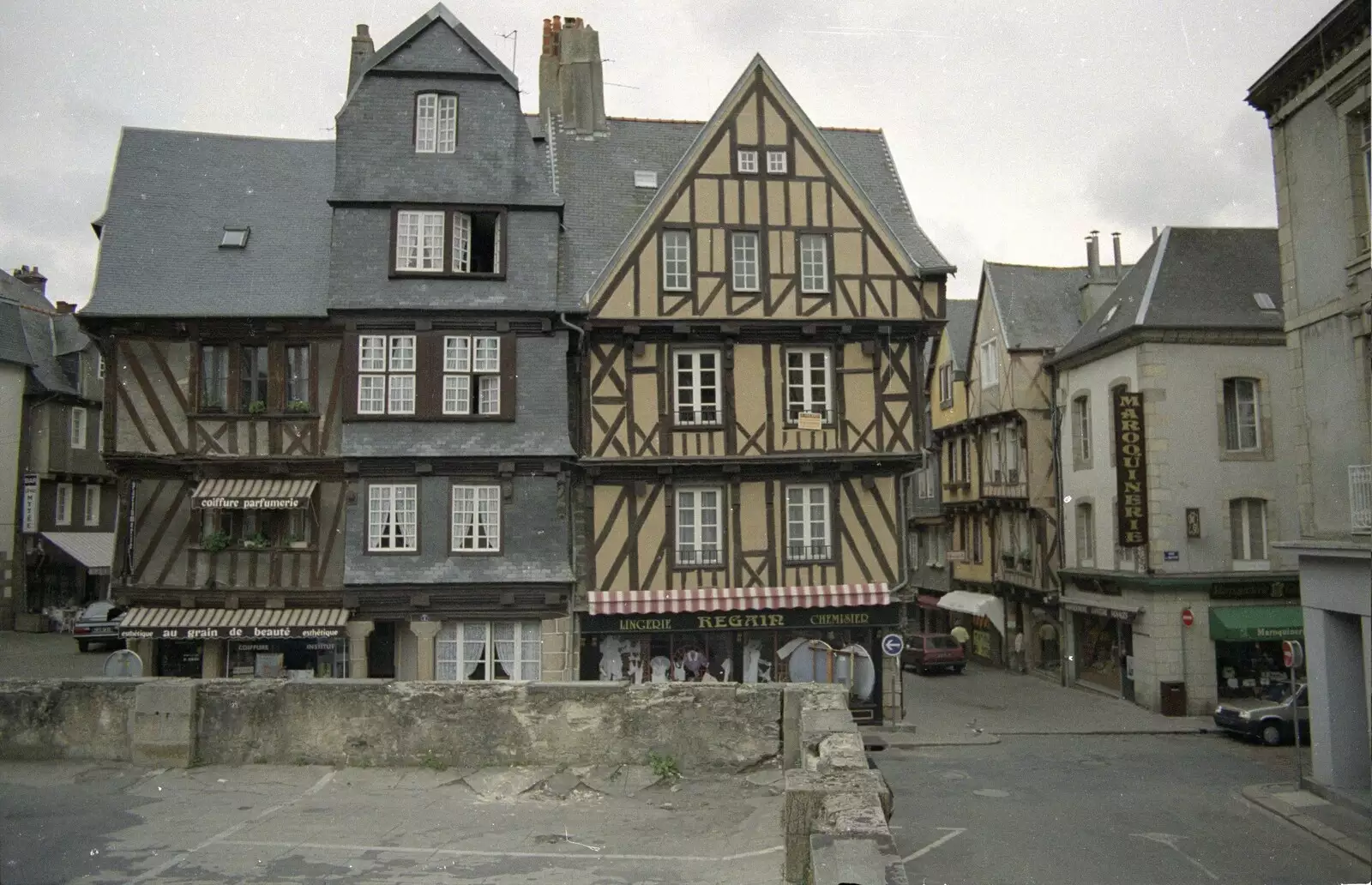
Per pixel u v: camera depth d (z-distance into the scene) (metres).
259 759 8.33
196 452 17.27
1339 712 13.30
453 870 5.98
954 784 14.68
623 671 18.47
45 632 28.70
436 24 18.52
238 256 18.11
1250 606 21.70
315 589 17.11
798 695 8.25
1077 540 25.30
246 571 17.20
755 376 18.80
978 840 11.38
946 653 28.06
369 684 8.41
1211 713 21.28
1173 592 21.66
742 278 18.80
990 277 28.84
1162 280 22.89
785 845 5.27
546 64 22.38
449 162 18.14
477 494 17.56
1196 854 10.88
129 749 8.29
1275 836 11.66
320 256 18.30
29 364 29.41
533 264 18.05
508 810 7.25
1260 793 13.66
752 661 18.75
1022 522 27.59
